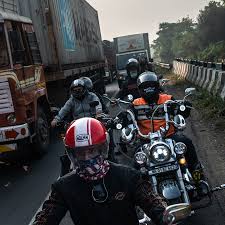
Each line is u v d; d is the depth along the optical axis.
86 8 22.95
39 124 10.28
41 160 9.99
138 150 5.52
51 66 13.85
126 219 2.68
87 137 2.65
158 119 5.62
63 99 14.20
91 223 2.67
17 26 9.93
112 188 2.66
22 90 9.33
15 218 6.51
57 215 2.70
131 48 31.38
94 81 22.16
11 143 9.23
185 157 5.55
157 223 2.69
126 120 5.82
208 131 10.71
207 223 5.48
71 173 2.77
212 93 15.66
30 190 7.81
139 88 5.73
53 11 14.16
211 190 5.41
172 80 28.36
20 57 9.49
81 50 19.58
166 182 5.03
